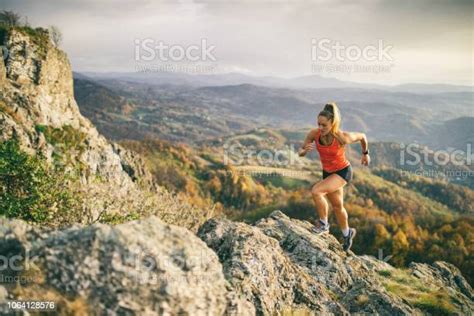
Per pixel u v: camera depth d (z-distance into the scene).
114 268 4.73
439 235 119.19
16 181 14.84
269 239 8.76
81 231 5.05
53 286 4.68
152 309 4.70
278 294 7.51
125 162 79.19
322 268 9.84
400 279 13.29
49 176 16.41
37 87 78.31
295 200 138.62
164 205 28.83
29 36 80.44
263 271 7.54
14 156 16.73
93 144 70.69
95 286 4.68
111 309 4.59
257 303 6.78
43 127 61.81
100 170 65.56
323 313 7.71
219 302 5.38
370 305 8.64
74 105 92.38
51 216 13.85
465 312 10.69
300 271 8.64
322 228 9.05
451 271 18.27
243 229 8.59
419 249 104.50
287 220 11.92
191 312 4.93
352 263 10.66
